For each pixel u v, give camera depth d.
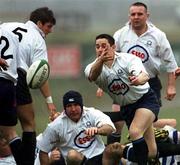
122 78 30.45
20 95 30.33
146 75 29.50
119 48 36.00
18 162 29.98
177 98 82.06
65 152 30.67
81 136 30.41
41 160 30.67
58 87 87.81
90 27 131.25
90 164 30.02
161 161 31.19
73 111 30.02
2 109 29.19
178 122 49.09
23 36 31.86
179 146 30.88
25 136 30.25
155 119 31.27
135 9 35.16
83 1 139.38
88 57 97.81
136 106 30.98
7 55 28.69
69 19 126.50
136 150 30.12
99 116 30.28
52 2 127.25
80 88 86.94
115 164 29.11
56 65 96.69
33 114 30.69
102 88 31.30
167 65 35.84
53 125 30.33
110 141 34.72
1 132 29.62
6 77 28.80
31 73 29.66
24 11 121.12
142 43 35.47
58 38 117.69
